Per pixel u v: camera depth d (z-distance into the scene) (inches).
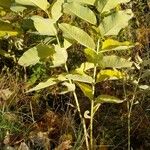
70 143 95.9
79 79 86.9
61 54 87.4
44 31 86.9
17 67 108.9
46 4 88.1
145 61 90.7
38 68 107.7
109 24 85.0
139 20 121.5
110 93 105.3
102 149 94.3
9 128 97.4
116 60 85.7
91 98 90.3
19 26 103.7
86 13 85.6
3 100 104.5
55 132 99.6
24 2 87.7
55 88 105.7
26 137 97.0
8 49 107.7
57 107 103.1
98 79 89.5
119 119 100.2
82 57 111.5
